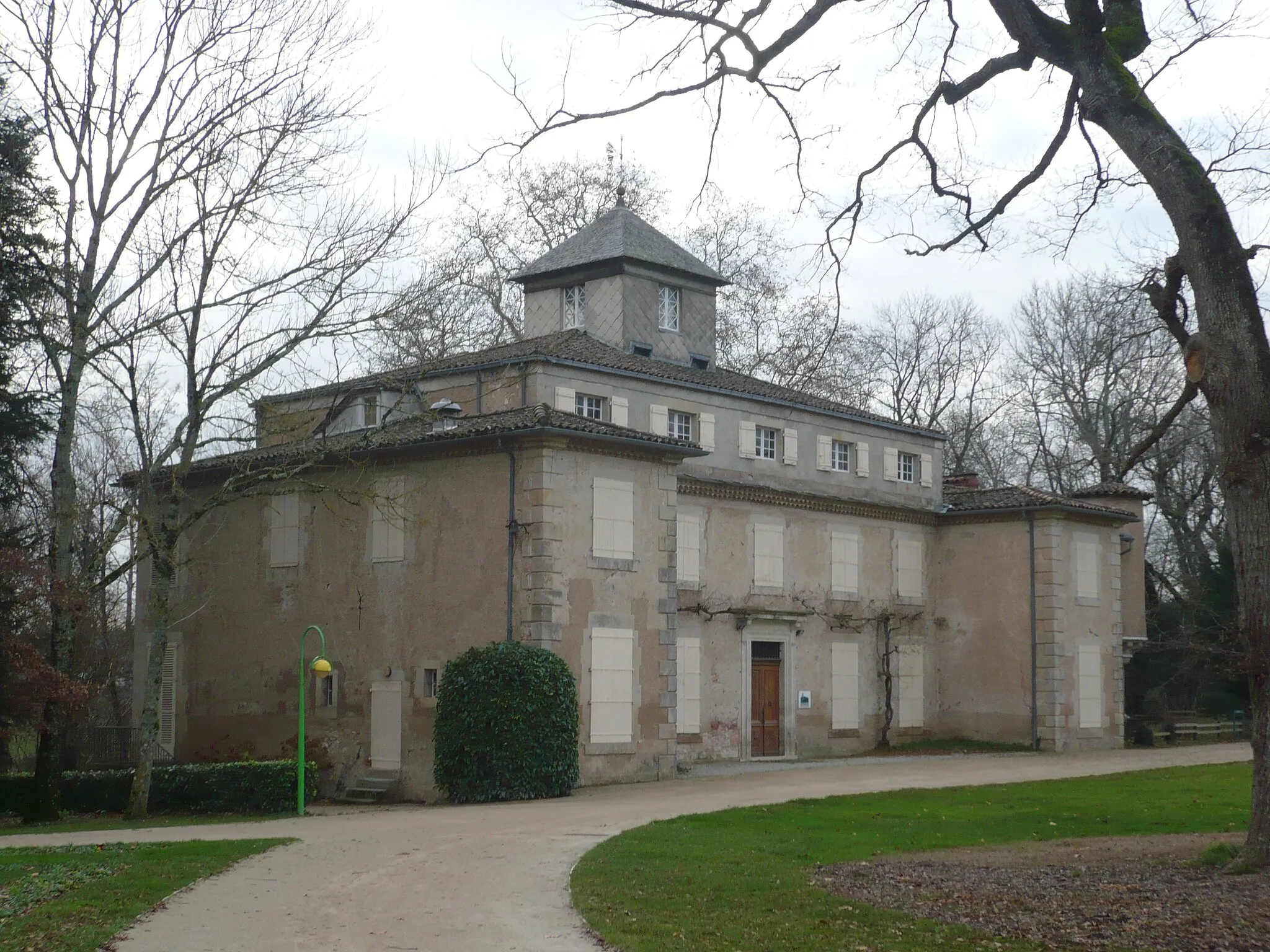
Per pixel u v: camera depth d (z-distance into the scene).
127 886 13.94
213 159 24.64
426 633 26.95
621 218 37.00
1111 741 38.06
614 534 26.66
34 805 24.70
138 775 24.39
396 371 28.73
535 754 23.73
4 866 15.34
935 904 12.73
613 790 24.83
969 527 38.41
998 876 14.19
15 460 29.23
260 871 15.15
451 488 26.92
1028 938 11.08
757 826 18.95
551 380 29.97
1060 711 36.34
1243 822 19.09
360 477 28.58
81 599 24.73
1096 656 37.81
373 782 27.02
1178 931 11.01
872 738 36.38
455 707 24.23
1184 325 13.88
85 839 19.00
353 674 28.09
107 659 39.38
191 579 31.83
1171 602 50.28
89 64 24.72
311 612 29.14
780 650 34.06
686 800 22.67
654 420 32.03
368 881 14.49
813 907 12.62
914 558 38.34
